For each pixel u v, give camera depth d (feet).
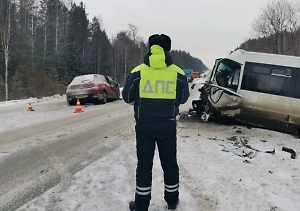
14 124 29.99
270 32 138.72
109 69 222.28
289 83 26.91
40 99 64.54
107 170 15.49
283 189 13.17
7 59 97.14
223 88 27.73
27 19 137.59
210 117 31.68
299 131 26.84
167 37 10.37
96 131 26.32
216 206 11.47
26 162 17.19
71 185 13.56
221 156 18.12
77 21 206.80
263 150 20.03
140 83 10.18
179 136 24.00
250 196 12.37
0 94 96.99
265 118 27.66
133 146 20.63
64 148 20.35
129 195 12.42
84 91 46.73
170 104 10.28
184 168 15.76
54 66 141.59
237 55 28.86
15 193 12.76
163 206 11.46
